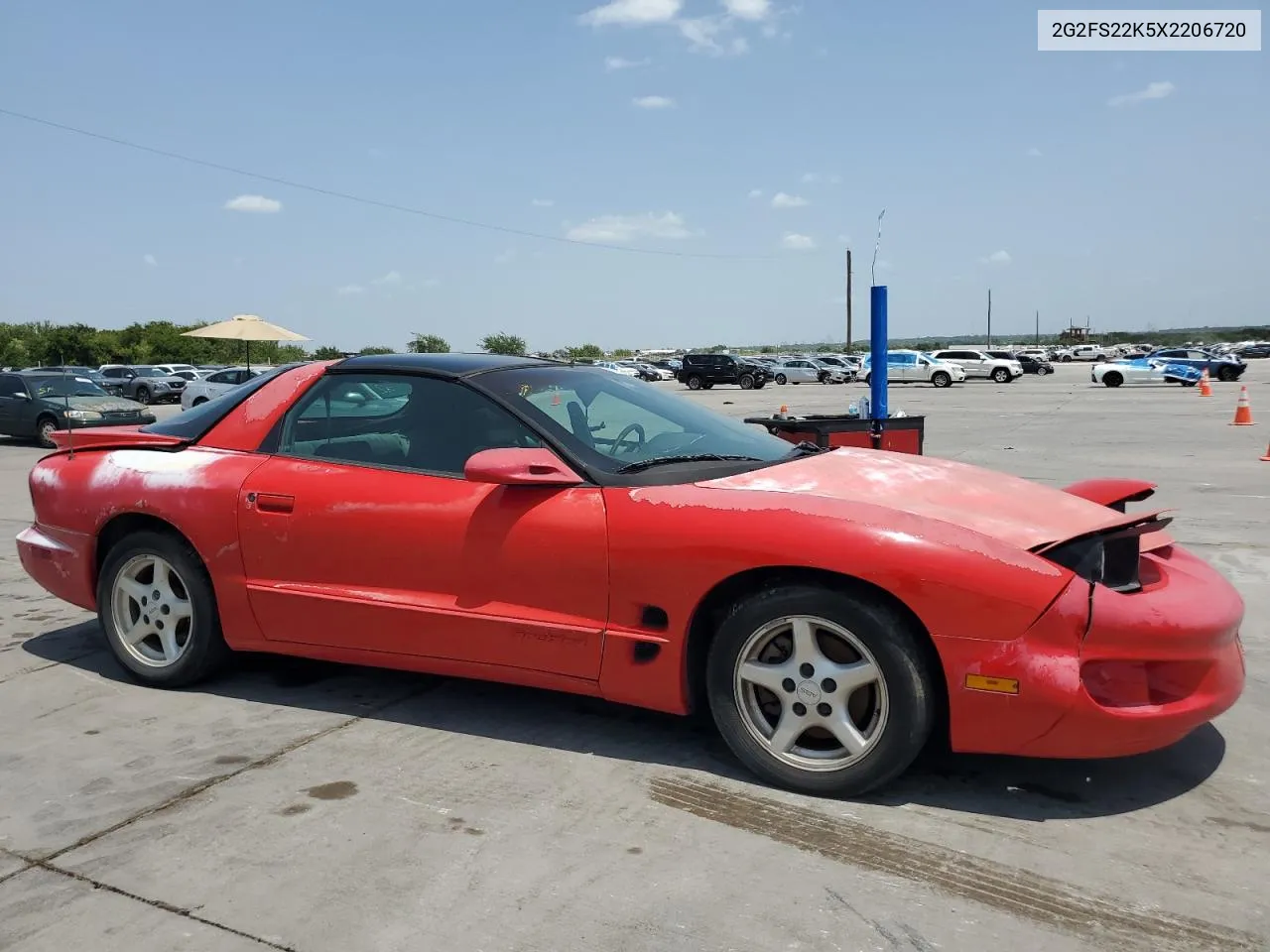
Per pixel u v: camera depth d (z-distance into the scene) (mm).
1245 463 12273
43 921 2416
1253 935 2328
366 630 3617
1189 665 2871
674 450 3637
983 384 45188
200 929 2379
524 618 3336
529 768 3287
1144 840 2781
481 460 3201
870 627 2879
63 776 3246
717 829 2852
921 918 2398
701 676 3281
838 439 6180
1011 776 3193
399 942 2320
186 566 3957
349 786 3154
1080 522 3096
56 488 4309
